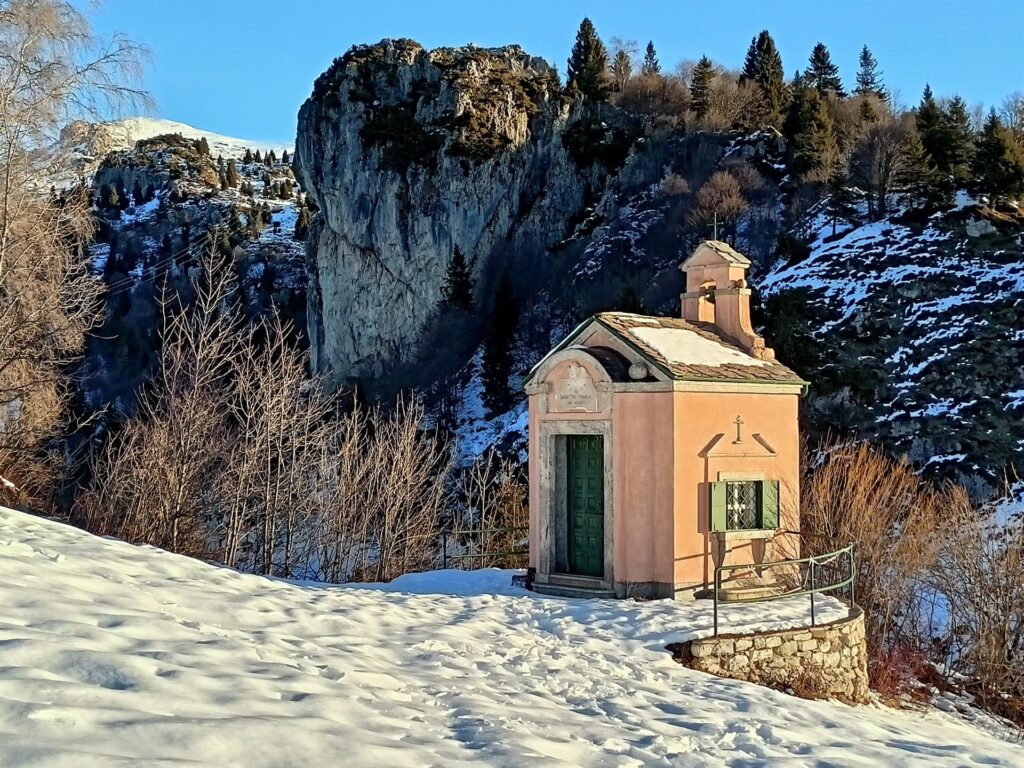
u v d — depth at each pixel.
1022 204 57.22
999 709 20.58
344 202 90.25
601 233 83.31
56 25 21.20
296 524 27.08
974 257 51.66
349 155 90.00
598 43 108.00
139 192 144.50
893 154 65.00
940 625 26.08
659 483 16.36
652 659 12.80
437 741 7.23
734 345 18.69
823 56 119.12
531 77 95.88
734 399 17.27
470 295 82.75
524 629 13.59
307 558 27.22
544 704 9.52
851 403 44.84
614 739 8.55
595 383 16.78
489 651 11.77
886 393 44.84
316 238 94.75
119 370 56.81
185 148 160.75
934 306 48.81
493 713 8.50
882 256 54.12
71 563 11.68
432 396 70.00
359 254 89.69
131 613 9.33
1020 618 22.75
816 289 52.94
